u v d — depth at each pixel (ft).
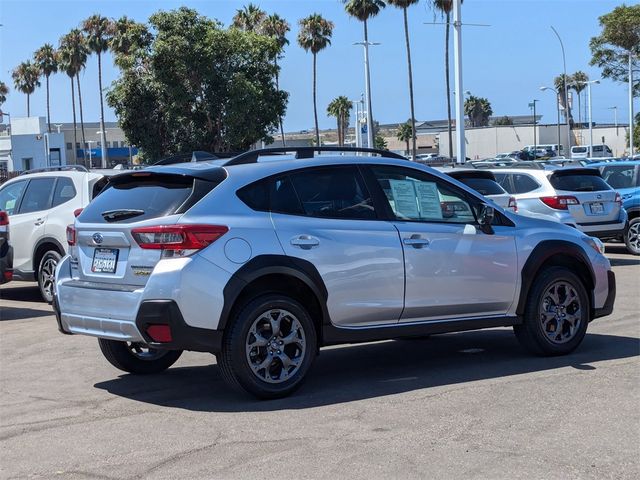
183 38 120.57
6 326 33.88
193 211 19.97
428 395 21.06
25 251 40.29
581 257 25.52
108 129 344.49
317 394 21.43
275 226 20.68
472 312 23.95
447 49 168.86
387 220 22.58
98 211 21.79
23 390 22.76
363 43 151.94
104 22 236.84
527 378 22.65
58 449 17.46
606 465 15.76
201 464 16.25
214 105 123.85
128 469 16.10
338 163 22.45
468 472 15.48
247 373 20.12
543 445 16.94
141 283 19.94
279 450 16.93
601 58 182.50
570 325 25.45
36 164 222.07
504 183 50.34
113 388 22.79
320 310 21.42
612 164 58.59
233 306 20.03
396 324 22.62
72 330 21.77
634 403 19.92
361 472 15.57
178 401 21.17
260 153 22.45
